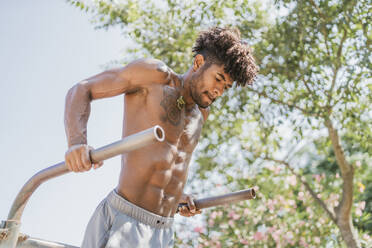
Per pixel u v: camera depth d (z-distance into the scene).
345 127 5.40
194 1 5.77
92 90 1.99
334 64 5.11
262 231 6.38
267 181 6.71
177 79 2.18
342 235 5.77
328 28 5.18
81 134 1.84
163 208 2.04
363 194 8.81
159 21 6.08
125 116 2.10
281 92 5.59
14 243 1.77
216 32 2.18
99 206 1.99
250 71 2.17
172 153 2.06
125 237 1.88
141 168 1.97
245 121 6.22
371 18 4.93
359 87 5.11
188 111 2.23
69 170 1.70
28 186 1.77
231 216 6.44
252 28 5.71
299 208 6.79
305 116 5.38
